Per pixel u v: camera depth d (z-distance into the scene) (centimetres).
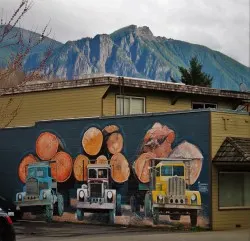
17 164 2847
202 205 2178
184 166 2244
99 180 2525
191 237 1884
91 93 2802
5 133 2906
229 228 2205
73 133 2636
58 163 2683
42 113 2977
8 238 1334
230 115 2244
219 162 2155
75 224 2531
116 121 2486
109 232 2145
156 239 1839
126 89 2817
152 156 2350
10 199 2853
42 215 2716
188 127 2247
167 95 2984
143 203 2358
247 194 2292
